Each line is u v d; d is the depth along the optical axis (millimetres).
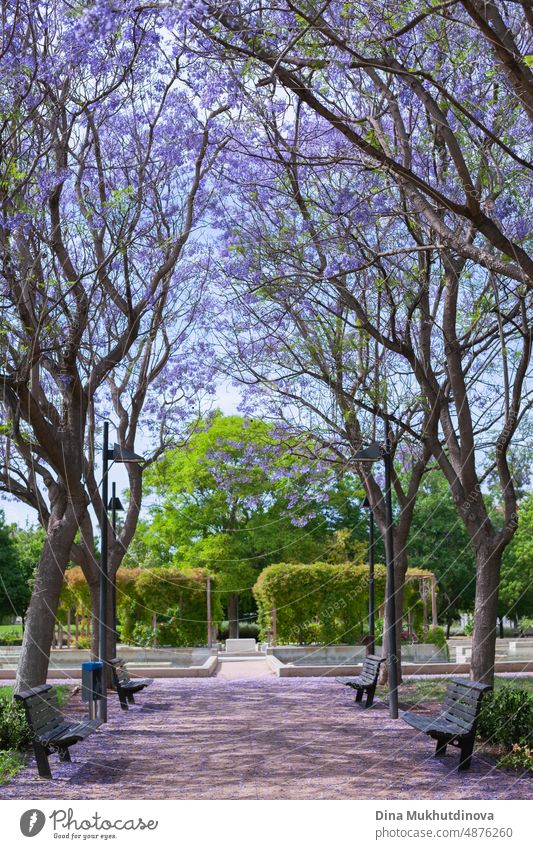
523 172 11562
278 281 13656
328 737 12180
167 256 15945
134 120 14672
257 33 8523
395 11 8398
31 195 12672
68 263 13789
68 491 13617
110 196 14695
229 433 36375
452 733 9609
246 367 17094
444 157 12289
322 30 8289
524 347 12734
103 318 17047
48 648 13672
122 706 15766
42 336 13328
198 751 11086
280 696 17906
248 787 8828
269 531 38094
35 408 11969
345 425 17688
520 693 11117
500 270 8477
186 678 23203
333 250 12906
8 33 10922
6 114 11375
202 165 15188
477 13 7453
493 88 11016
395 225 13805
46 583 13758
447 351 13445
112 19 8180
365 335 16000
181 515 38656
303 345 15875
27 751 10734
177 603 30047
